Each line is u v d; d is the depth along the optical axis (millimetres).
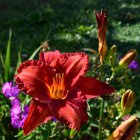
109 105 1047
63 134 950
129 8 2623
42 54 631
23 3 2713
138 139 1039
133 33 2234
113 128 1009
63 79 600
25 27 2324
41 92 587
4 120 1040
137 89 1609
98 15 691
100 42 697
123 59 707
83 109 571
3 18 2459
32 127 549
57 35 2203
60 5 2678
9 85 1010
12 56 1928
